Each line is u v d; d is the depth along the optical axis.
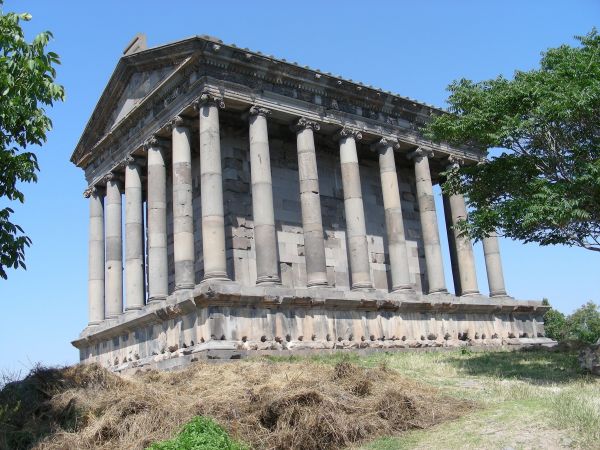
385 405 16.30
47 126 15.95
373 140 36.84
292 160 36.34
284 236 34.53
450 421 15.92
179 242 29.84
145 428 15.13
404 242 35.19
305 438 14.77
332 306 29.83
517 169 23.64
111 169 37.66
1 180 15.76
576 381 20.69
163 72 33.94
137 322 30.73
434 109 38.81
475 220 23.00
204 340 26.14
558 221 21.05
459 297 36.38
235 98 30.95
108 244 37.03
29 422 16.56
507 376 22.47
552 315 93.25
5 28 15.58
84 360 36.78
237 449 12.41
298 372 19.03
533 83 22.31
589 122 21.92
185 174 30.89
